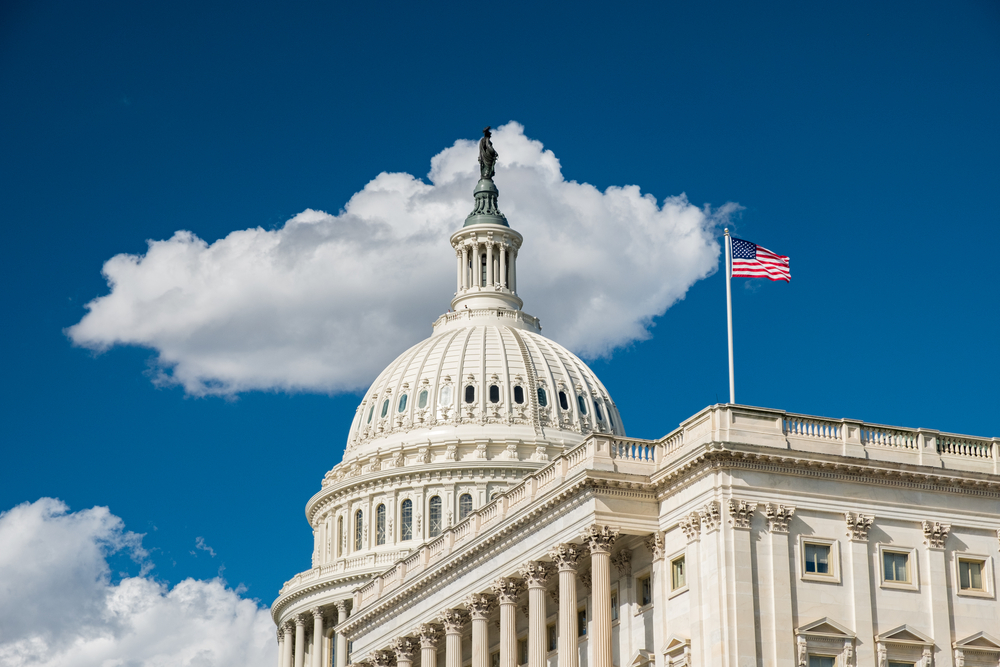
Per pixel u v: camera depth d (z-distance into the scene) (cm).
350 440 17175
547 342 17575
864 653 7088
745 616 6969
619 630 7844
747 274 8050
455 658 9025
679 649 7262
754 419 7381
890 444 7550
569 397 16712
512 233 18550
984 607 7425
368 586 10744
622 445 7831
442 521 15725
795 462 7250
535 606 8069
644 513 7656
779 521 7150
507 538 8444
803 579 7131
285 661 16500
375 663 10138
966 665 7281
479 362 16712
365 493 16150
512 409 16362
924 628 7275
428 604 9444
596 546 7550
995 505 7612
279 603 16538
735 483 7169
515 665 8300
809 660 7000
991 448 7738
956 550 7469
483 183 19138
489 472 15838
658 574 7562
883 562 7319
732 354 7831
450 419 16288
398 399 16762
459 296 18200
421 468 15850
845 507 7319
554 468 8244
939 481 7494
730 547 7062
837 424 7481
